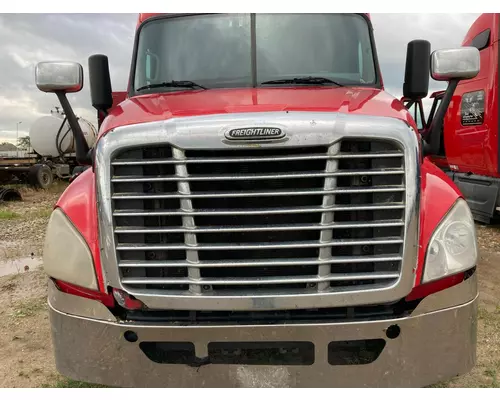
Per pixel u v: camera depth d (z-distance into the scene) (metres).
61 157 18.11
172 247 2.61
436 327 2.63
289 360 2.65
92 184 2.90
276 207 2.59
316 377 2.57
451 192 2.79
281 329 2.54
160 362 2.65
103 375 2.67
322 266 2.58
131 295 2.61
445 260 2.63
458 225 2.70
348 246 2.64
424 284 2.63
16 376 3.65
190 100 3.20
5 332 4.41
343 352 2.74
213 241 2.64
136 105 3.23
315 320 2.59
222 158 2.55
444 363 2.65
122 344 2.63
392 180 2.60
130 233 2.63
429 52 3.59
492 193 7.57
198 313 2.66
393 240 2.58
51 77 3.14
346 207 2.57
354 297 2.56
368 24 4.11
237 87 3.78
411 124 2.71
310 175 2.54
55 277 2.73
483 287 5.28
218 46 3.99
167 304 2.60
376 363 2.58
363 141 2.59
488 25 7.35
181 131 2.55
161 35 4.13
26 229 9.29
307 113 2.59
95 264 2.67
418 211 2.59
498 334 4.12
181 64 4.00
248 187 2.60
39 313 4.85
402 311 2.67
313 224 2.58
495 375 3.52
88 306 2.69
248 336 2.56
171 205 2.64
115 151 2.59
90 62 3.83
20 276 6.10
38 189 16.70
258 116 2.57
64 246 2.74
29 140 18.08
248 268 2.64
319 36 3.98
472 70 3.14
